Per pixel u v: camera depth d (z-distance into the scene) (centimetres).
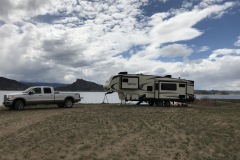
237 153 1138
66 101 2731
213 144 1269
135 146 1205
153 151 1140
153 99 3131
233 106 3600
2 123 1747
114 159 1034
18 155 1080
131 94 3075
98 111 2388
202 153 1129
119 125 1675
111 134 1423
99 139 1314
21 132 1468
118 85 3038
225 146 1238
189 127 1656
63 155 1071
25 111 2366
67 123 1723
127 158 1048
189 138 1370
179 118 2044
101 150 1142
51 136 1363
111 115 2120
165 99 3150
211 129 1614
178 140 1325
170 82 3175
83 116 2038
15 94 2472
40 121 1797
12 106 2484
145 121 1856
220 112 2555
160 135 1419
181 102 3319
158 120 1909
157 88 3133
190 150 1167
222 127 1691
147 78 3116
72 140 1287
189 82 3256
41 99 2578
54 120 1833
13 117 1994
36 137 1345
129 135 1408
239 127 1695
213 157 1082
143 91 3102
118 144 1234
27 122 1770
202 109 2862
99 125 1664
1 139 1328
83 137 1347
